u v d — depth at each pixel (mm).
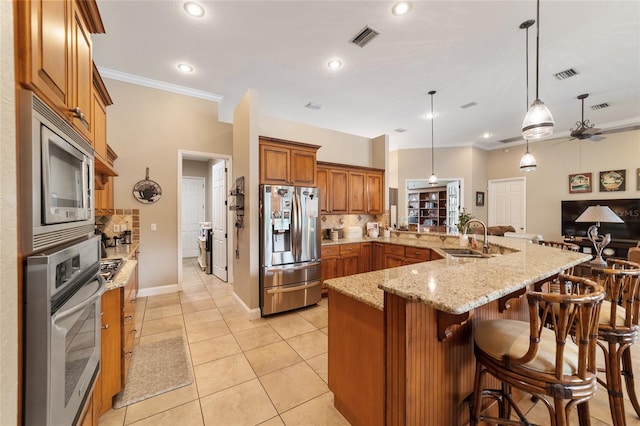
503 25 2668
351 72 3586
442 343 1380
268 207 3270
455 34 2812
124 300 1909
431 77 3711
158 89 3982
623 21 2584
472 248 3082
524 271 1422
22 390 755
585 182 6051
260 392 1937
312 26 2693
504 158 7383
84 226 1212
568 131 6215
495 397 1512
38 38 844
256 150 3307
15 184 704
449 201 7832
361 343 1508
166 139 4047
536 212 6777
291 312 3479
